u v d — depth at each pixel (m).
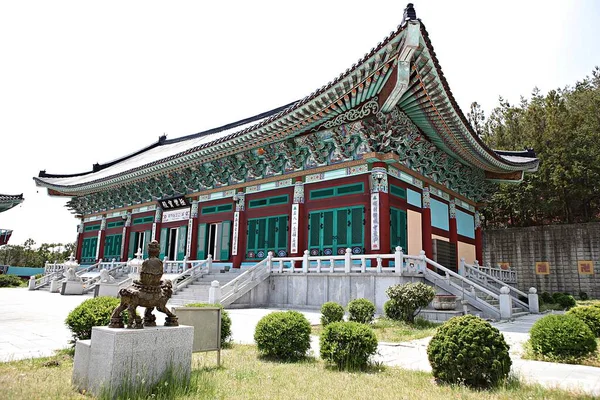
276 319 10.75
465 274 29.03
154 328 7.69
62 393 7.12
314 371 9.09
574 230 35.34
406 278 20.06
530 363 10.24
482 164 30.64
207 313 9.30
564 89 51.06
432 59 18.62
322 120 23.94
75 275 32.19
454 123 23.64
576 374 9.08
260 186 29.14
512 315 19.84
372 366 9.79
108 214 44.31
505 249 38.25
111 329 7.32
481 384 8.13
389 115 21.88
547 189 39.50
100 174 53.19
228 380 8.20
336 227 24.36
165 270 31.28
